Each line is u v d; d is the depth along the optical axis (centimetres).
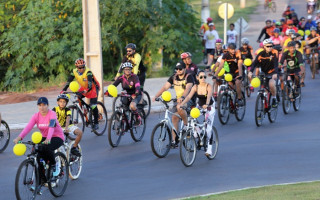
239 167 2267
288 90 3459
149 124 3266
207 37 5881
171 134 2517
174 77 2488
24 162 1827
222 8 5106
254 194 1759
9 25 5616
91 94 2927
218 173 2186
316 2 9781
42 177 1898
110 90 2653
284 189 1808
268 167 2244
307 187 1819
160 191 1959
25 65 5272
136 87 2753
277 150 2541
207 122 2395
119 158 2514
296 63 3488
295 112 3509
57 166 1956
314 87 4428
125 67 2764
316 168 2191
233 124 3200
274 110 3209
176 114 2491
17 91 5250
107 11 5331
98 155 2584
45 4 5403
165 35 5516
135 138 2830
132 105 2738
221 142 2766
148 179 2145
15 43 5278
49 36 5222
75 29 5238
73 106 2888
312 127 3041
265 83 3148
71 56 5247
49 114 1920
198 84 2506
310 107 3650
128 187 2045
